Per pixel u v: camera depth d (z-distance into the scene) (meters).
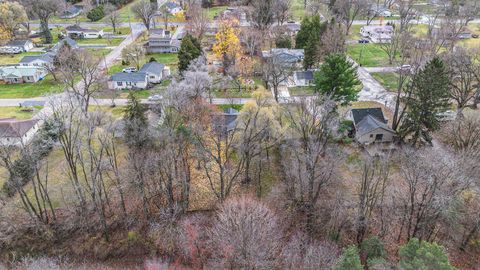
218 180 42.56
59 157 46.56
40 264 33.25
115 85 70.00
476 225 32.69
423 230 32.94
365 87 68.31
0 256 35.44
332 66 48.34
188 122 42.47
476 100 56.38
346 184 39.22
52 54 84.31
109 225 37.97
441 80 44.31
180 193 40.28
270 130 42.81
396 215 35.34
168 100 46.06
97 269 34.59
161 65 77.00
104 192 38.41
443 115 48.56
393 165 41.69
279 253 32.41
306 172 37.69
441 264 21.61
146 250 36.00
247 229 30.66
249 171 43.81
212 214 38.16
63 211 39.03
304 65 73.25
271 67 63.91
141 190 37.31
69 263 35.16
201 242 35.44
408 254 24.14
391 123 55.62
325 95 44.56
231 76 70.12
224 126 44.12
